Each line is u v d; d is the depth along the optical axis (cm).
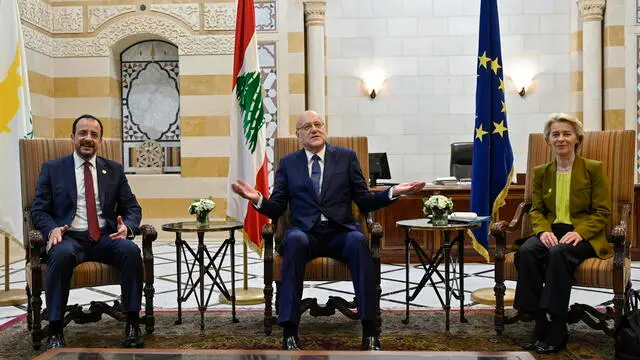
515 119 892
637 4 837
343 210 365
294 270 328
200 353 222
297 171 375
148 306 363
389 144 905
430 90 901
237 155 470
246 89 468
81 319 354
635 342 304
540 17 888
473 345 340
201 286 381
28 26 782
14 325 397
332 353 218
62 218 363
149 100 897
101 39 852
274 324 383
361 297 326
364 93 904
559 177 365
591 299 452
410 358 212
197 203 402
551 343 325
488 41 453
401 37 901
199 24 848
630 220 359
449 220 396
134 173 880
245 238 464
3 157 483
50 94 846
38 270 337
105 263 352
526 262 337
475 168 450
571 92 886
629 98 840
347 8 903
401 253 627
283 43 857
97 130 372
